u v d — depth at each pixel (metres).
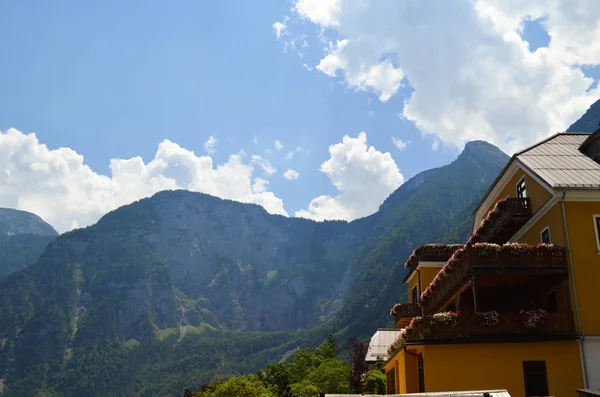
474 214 40.38
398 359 33.28
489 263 27.14
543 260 26.97
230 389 60.09
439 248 42.25
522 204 30.06
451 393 12.11
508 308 31.03
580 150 31.80
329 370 69.06
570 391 25.52
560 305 27.45
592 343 25.89
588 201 27.28
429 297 35.94
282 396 76.69
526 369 26.12
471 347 26.62
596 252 26.73
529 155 31.27
